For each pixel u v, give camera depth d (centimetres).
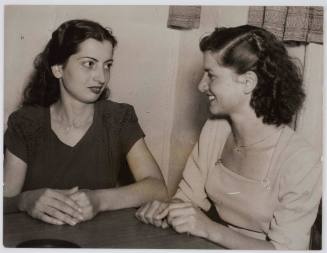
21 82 118
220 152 114
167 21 121
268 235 102
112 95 121
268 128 107
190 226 93
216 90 108
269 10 113
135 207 107
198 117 118
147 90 123
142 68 122
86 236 89
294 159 103
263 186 105
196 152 118
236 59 105
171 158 122
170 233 92
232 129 112
